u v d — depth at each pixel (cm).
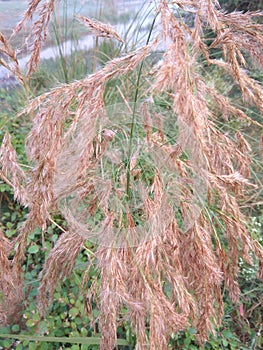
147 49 85
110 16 303
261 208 238
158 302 100
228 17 93
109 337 107
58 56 292
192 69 79
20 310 193
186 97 74
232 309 203
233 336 198
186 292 108
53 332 180
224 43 93
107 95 197
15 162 105
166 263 107
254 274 201
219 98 106
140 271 98
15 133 261
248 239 109
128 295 100
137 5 314
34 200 98
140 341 108
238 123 232
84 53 306
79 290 184
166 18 78
